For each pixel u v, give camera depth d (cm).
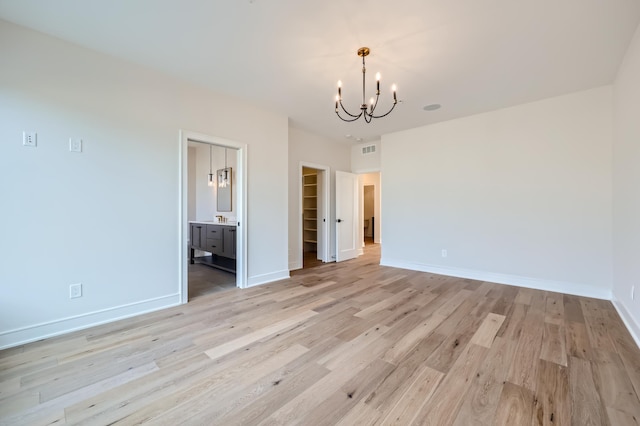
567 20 222
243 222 392
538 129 384
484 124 429
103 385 176
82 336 243
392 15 217
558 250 372
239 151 391
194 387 174
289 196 517
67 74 254
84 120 263
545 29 233
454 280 434
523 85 337
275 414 151
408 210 516
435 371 191
